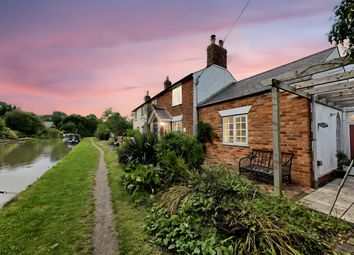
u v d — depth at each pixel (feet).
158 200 15.20
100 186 21.25
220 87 40.73
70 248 9.89
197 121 37.22
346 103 23.21
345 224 11.08
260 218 9.43
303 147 19.20
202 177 14.98
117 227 11.90
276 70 32.27
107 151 57.82
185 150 21.85
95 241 10.52
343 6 8.63
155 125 55.93
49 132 186.09
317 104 19.47
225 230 9.51
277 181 14.17
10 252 9.56
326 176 20.70
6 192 21.61
